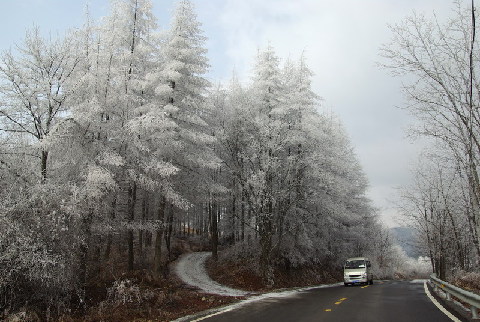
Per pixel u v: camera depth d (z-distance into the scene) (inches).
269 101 1064.8
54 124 574.2
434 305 508.7
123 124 716.0
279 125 984.9
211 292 749.3
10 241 397.1
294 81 1088.8
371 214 1926.7
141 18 867.4
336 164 1110.4
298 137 997.2
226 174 1150.3
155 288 620.1
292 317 418.0
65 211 459.2
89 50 644.7
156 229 791.7
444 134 410.3
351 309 478.0
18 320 366.3
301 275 1242.0
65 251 454.6
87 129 607.8
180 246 1604.3
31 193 456.4
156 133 765.3
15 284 409.1
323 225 1352.1
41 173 531.8
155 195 892.6
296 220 1140.5
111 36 730.8
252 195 1008.2
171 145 790.5
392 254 2778.1
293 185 1015.0
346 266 1157.7
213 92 1124.5
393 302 555.8
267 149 1003.9
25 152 563.2
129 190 800.9
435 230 1161.4
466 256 1243.2
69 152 585.9
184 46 887.1
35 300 435.8
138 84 796.6
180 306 548.1
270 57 1088.2
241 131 1071.0
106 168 615.8
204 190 952.9
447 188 911.7
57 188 481.7
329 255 1582.2
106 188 604.4
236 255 1133.1
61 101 587.8
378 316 413.7
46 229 437.7
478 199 407.2
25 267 398.9
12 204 433.4
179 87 880.3
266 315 440.5
